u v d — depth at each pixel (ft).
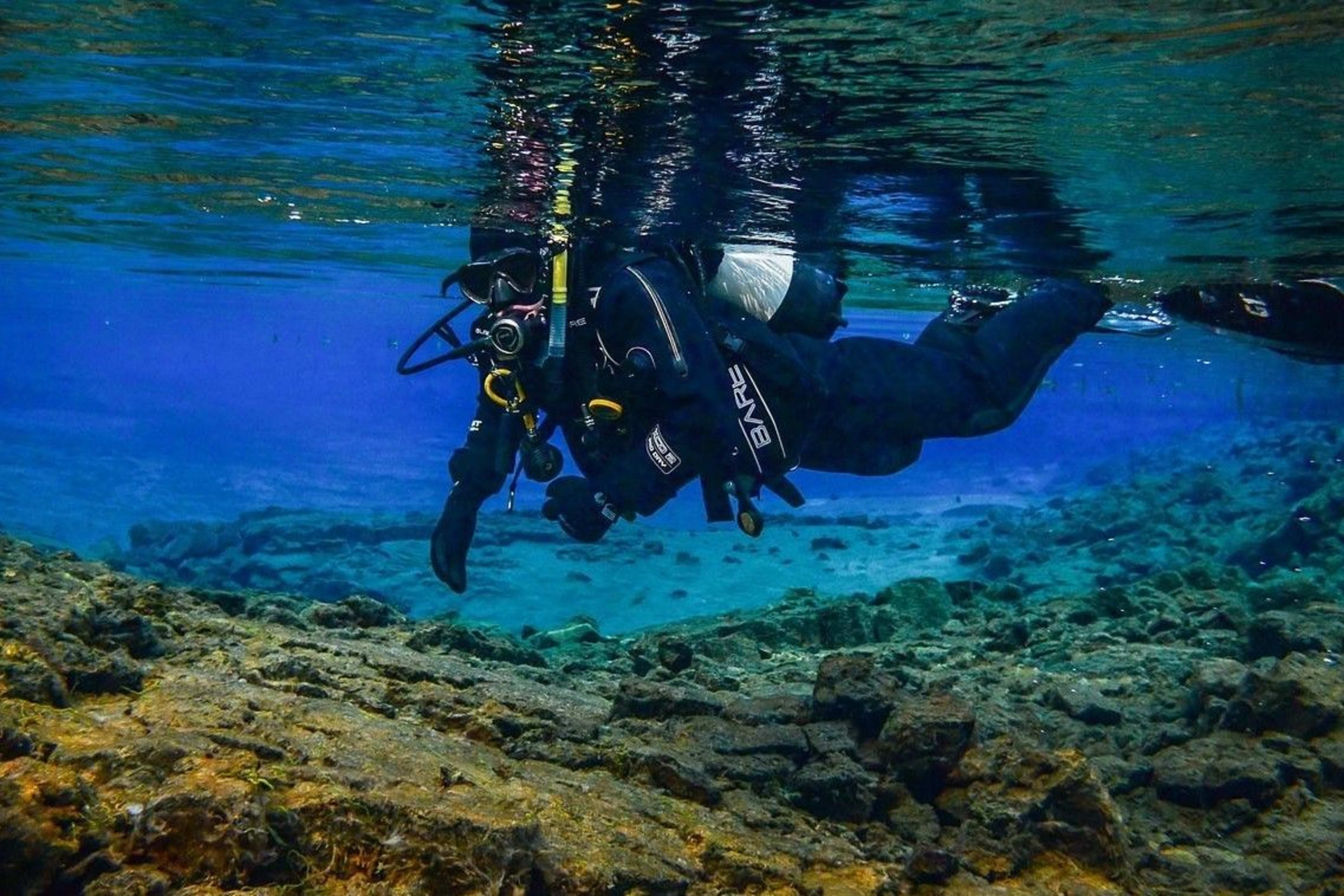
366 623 9.79
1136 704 9.37
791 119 9.05
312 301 56.59
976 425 8.14
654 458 6.75
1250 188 11.37
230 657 6.59
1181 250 14.79
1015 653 11.94
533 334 7.23
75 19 8.54
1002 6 6.40
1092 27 6.78
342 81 9.45
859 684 7.18
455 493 8.04
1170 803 7.34
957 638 12.95
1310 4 6.32
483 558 26.18
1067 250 14.97
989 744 6.75
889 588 14.67
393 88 9.43
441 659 8.20
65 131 13.52
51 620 5.81
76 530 29.53
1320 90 8.02
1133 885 5.83
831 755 6.65
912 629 13.85
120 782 4.26
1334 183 11.10
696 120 9.24
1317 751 7.70
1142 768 7.60
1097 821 5.94
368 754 5.13
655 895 4.59
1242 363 46.62
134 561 25.53
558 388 7.14
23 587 6.79
